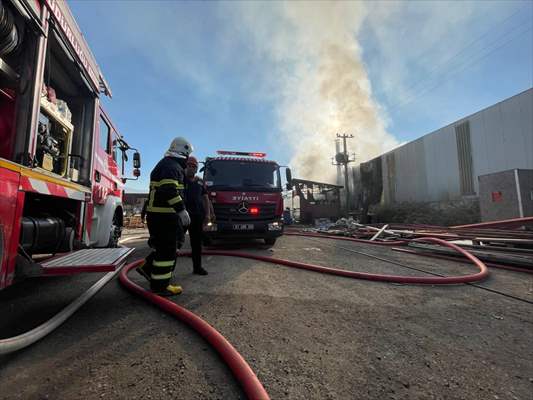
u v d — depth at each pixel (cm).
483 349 206
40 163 276
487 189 1042
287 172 733
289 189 723
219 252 589
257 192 652
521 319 264
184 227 332
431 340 219
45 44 246
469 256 532
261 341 211
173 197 295
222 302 295
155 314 262
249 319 251
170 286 316
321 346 205
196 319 231
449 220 1898
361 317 262
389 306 293
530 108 1577
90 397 146
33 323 238
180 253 592
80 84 374
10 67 228
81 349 196
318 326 240
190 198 414
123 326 234
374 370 176
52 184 277
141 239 1044
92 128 405
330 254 627
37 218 283
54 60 319
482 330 239
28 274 229
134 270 456
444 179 2125
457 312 280
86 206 386
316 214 2708
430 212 2092
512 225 816
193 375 167
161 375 167
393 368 179
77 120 399
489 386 162
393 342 214
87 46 352
